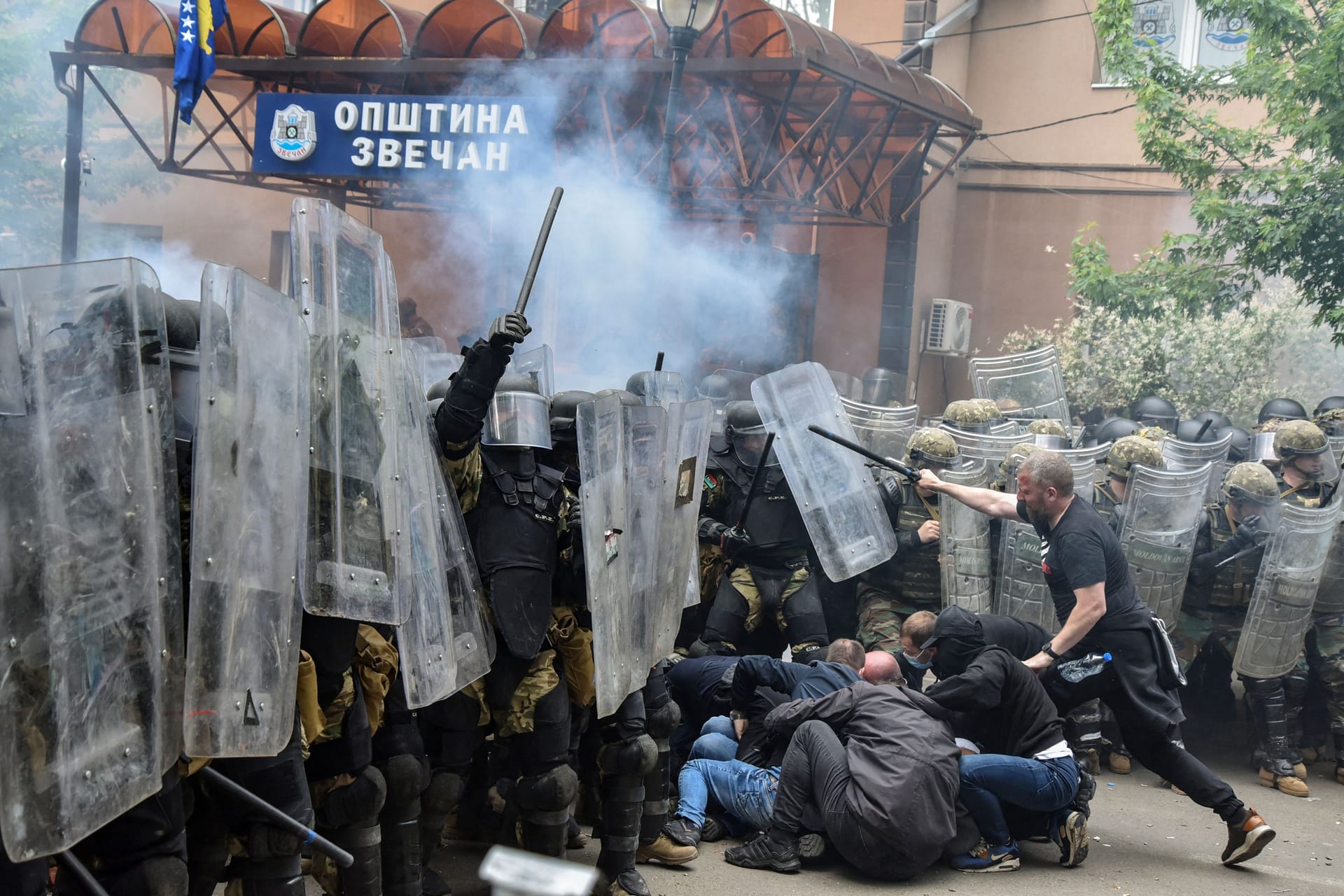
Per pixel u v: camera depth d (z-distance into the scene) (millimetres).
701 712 5359
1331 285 10352
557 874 834
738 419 5832
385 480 3055
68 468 2141
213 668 2445
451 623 3428
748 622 5809
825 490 5828
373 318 3129
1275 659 6094
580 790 4781
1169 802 5941
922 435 6168
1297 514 5996
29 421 2064
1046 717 4832
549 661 3752
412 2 14500
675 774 5355
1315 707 6910
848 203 13469
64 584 2127
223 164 14438
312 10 11023
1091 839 5266
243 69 11250
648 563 4074
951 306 14227
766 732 5031
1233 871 4949
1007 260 15102
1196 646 6445
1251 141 11070
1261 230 10406
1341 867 5070
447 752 3713
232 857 2994
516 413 3729
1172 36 14242
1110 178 14688
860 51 11055
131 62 11281
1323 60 9812
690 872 4500
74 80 12109
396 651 3393
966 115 12125
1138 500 6023
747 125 11578
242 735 2525
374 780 3203
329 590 2805
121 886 2508
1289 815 5809
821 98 11672
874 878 4523
